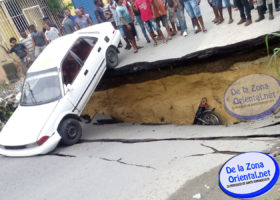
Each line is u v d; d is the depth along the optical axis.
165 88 8.41
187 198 4.06
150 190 4.52
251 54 6.54
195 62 7.36
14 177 6.43
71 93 7.59
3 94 11.96
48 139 7.04
